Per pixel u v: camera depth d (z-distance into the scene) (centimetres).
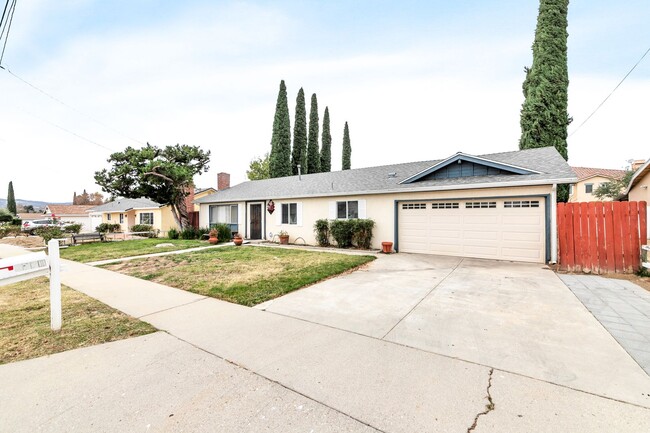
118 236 2112
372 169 1516
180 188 1903
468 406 218
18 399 232
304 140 2830
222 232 1583
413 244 1091
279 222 1512
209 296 534
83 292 572
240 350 318
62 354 310
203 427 200
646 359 285
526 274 686
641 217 657
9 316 433
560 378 255
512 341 331
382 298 509
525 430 192
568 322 385
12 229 2450
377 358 297
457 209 993
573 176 788
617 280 615
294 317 420
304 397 233
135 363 290
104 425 202
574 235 721
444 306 461
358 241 1188
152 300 511
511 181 860
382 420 205
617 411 210
